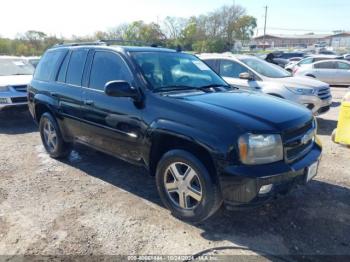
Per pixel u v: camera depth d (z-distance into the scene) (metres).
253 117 3.11
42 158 5.42
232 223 3.41
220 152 2.92
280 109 3.42
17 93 7.64
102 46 4.36
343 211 3.65
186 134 3.12
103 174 4.73
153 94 3.57
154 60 4.12
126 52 4.04
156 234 3.23
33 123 8.11
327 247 3.03
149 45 5.08
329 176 4.61
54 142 5.25
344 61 16.05
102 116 4.04
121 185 4.36
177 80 4.04
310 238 3.16
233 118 3.03
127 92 3.53
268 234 3.23
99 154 5.58
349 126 5.99
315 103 7.33
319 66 16.38
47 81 5.16
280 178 2.94
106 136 4.11
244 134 2.90
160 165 3.47
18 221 3.46
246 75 6.84
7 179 4.55
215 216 3.54
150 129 3.44
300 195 4.02
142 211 3.67
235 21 57.28
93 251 2.97
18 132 7.24
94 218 3.52
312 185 4.30
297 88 7.30
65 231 3.28
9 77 8.40
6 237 3.18
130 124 3.68
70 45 5.02
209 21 56.88
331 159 5.32
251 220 3.46
